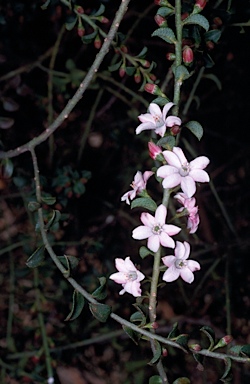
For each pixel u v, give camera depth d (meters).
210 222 0.78
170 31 0.33
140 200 0.33
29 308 0.60
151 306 0.33
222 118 0.79
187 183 0.32
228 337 0.32
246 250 0.68
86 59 0.69
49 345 0.61
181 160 0.32
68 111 0.39
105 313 0.33
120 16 0.36
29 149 0.41
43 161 0.69
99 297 0.34
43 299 0.58
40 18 0.66
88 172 0.55
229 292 0.60
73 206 0.69
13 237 0.72
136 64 0.42
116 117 0.74
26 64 0.65
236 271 0.68
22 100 0.67
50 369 0.54
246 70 0.71
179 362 0.68
